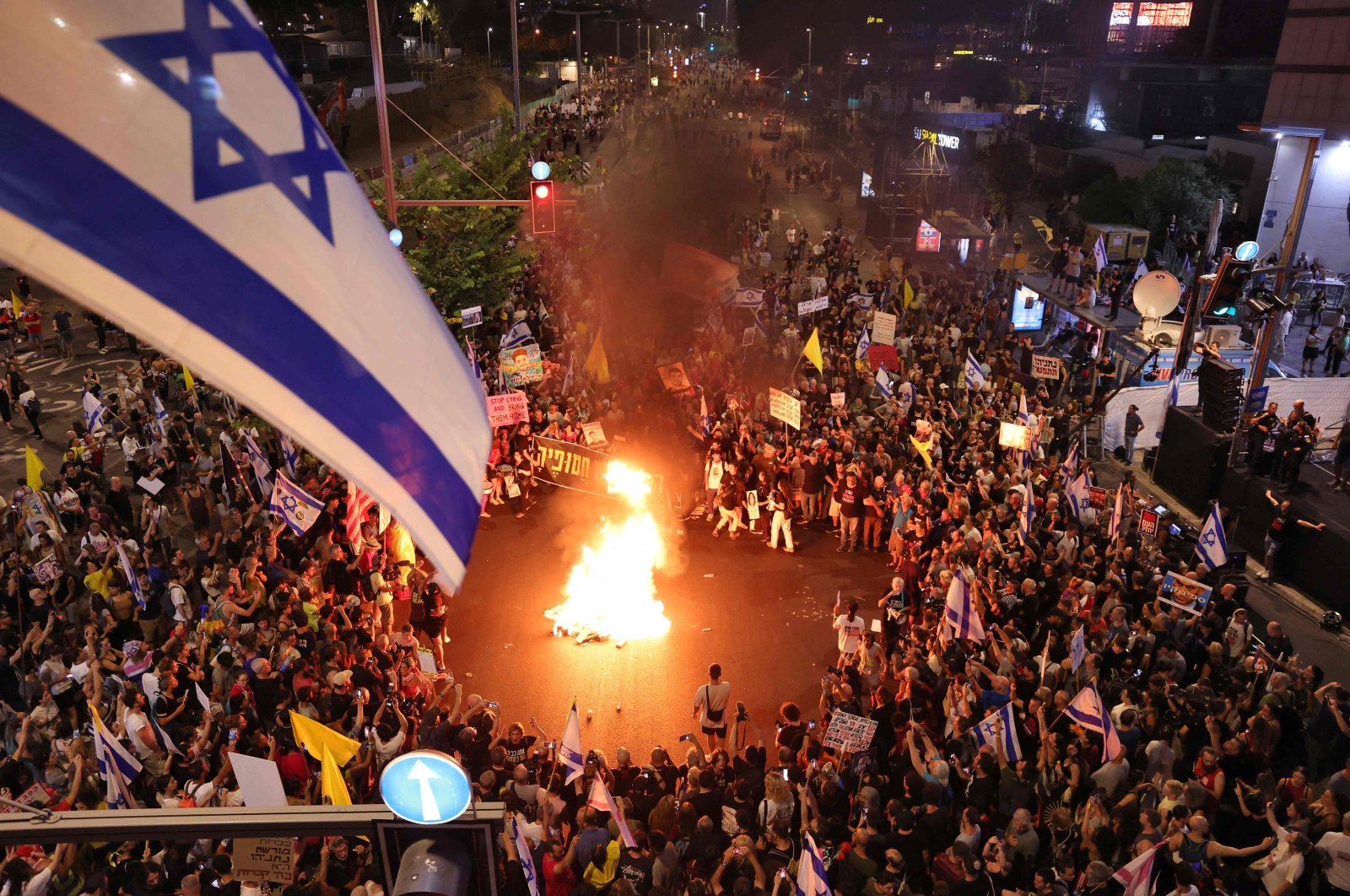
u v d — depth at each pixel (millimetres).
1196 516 23500
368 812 3664
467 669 17578
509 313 30578
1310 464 23094
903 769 12938
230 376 2975
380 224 3869
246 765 9328
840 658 16188
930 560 18859
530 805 11883
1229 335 28219
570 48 132375
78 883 11000
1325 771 13586
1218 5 63594
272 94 3385
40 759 13656
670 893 10047
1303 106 37438
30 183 2701
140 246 2848
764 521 22547
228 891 10023
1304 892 11758
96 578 16719
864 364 27516
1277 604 20203
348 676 13383
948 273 41938
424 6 99875
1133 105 61750
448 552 3646
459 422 3928
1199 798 11594
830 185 65125
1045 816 12664
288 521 17156
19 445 26125
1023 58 87750
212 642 15672
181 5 3162
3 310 32500
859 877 10891
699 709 14875
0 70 2734
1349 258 37344
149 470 21922
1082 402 28125
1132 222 46375
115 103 2895
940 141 67875
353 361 3410
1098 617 15719
